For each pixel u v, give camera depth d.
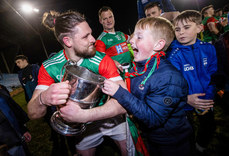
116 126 1.34
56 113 1.07
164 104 0.84
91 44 1.01
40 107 0.93
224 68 1.17
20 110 1.59
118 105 0.96
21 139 1.42
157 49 0.98
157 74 0.89
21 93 8.20
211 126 1.39
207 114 1.34
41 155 2.22
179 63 1.30
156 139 1.02
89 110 0.88
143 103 0.88
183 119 1.01
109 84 0.86
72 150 2.12
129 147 1.22
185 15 1.21
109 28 2.33
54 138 2.42
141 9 2.62
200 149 1.55
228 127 1.84
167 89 0.84
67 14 0.95
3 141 1.28
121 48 2.25
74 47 0.99
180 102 0.95
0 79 11.45
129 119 1.23
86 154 1.43
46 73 1.11
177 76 0.86
